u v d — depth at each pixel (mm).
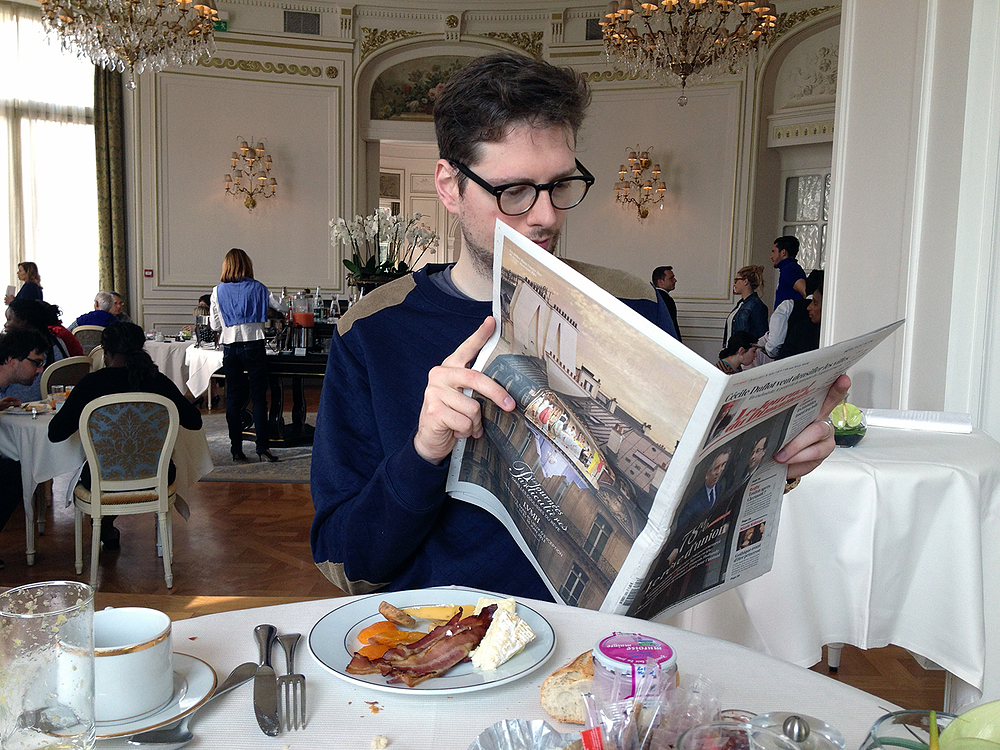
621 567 899
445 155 1104
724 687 792
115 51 6352
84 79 9383
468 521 1162
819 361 850
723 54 6371
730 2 5953
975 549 1839
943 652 1856
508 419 997
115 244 9422
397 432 1157
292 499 4824
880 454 1986
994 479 1913
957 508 1842
